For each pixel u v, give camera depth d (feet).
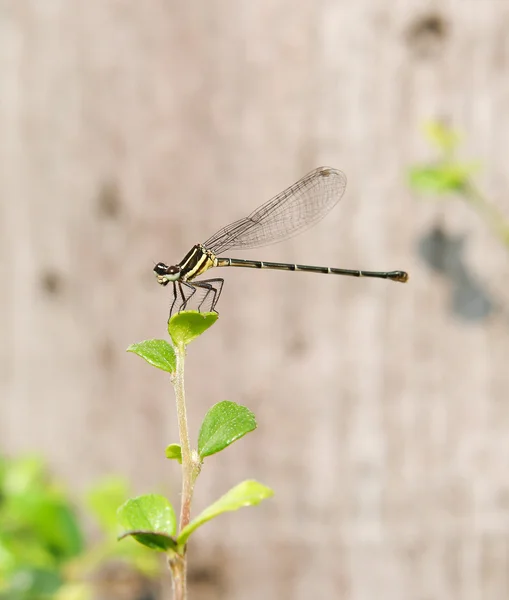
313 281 1.66
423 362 1.66
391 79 1.66
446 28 1.66
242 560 1.66
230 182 1.66
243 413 1.18
